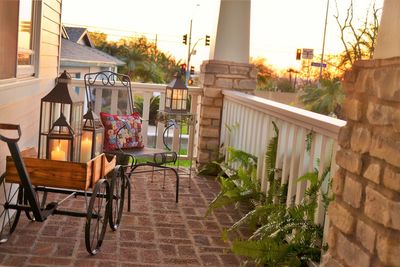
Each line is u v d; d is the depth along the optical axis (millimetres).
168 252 3166
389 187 1771
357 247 1979
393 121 1776
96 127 3721
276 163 3729
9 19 3234
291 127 3500
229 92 5418
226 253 3182
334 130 2635
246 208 4270
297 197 3197
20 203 3158
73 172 2797
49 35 4945
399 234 1739
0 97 2824
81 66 11758
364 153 1995
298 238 2814
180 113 5129
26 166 2795
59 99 3205
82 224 3555
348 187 2111
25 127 3750
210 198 4621
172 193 4715
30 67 4133
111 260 2949
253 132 4609
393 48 1868
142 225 3666
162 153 4504
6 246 3018
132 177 5273
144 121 6012
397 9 1870
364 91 2059
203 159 5836
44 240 3174
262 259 2699
